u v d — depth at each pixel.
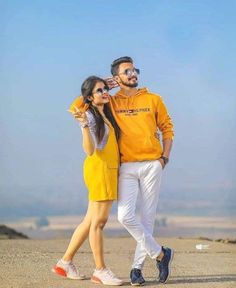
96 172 6.46
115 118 6.55
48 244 9.45
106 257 8.25
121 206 6.51
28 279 6.82
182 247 9.22
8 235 11.98
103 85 6.43
